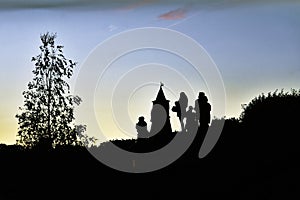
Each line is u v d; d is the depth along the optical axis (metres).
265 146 33.31
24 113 36.84
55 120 36.88
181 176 30.84
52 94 36.91
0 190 31.16
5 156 36.31
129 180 32.06
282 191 25.41
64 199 28.62
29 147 36.72
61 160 35.81
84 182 32.41
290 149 32.28
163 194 28.11
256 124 36.28
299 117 36.06
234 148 33.78
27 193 30.48
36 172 34.72
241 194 26.08
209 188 27.77
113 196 28.53
